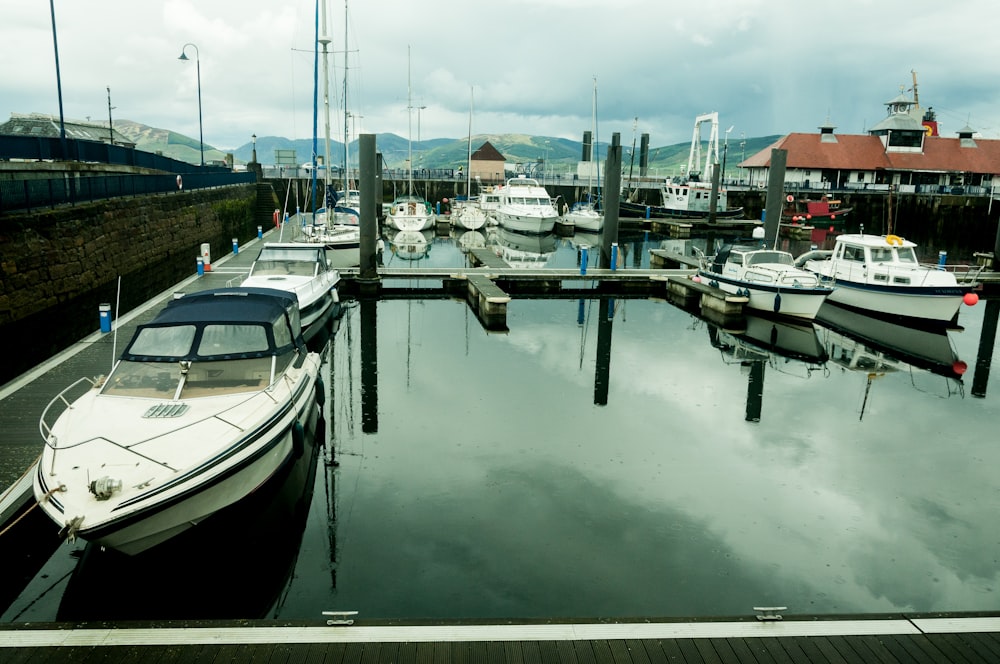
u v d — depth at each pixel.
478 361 15.86
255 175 52.97
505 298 19.31
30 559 7.14
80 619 6.30
